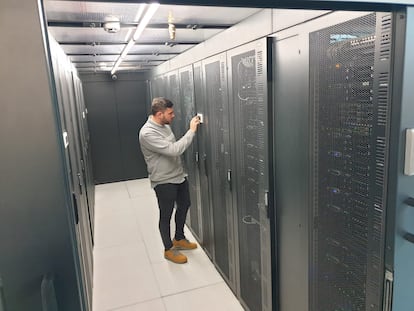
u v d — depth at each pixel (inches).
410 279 44.6
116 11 77.5
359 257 50.2
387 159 42.1
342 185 52.3
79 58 162.1
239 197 94.2
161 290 112.0
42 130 25.6
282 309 79.1
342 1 34.6
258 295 88.6
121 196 223.8
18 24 23.9
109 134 261.4
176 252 130.6
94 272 124.8
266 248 80.0
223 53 93.4
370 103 44.6
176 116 158.1
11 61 24.2
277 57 67.7
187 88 135.5
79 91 184.2
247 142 84.9
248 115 82.3
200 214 138.3
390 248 43.6
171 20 86.4
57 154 26.2
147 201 209.9
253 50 75.0
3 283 27.2
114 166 265.9
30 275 27.6
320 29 53.4
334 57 50.9
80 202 89.7
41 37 24.3
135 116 265.6
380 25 41.0
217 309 101.0
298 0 33.9
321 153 56.9
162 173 121.9
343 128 50.6
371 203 46.2
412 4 36.8
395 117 40.1
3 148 25.2
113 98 258.1
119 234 158.9
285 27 63.6
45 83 25.0
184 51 144.1
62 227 27.5
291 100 64.3
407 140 39.7
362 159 47.1
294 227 68.8
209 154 116.7
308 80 57.9
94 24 87.7
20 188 26.0
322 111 55.4
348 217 51.8
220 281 116.1
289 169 68.2
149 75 240.5
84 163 139.4
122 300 107.0
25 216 26.5
